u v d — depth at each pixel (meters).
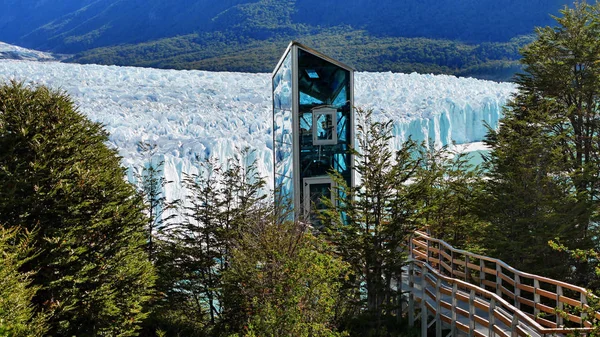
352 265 18.19
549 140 21.39
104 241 14.98
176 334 18.75
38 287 12.26
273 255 15.56
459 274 18.19
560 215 19.64
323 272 14.53
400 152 19.73
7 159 13.95
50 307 12.92
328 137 22.80
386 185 18.58
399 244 18.92
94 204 14.91
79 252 13.84
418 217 18.56
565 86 24.75
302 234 16.80
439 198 21.00
